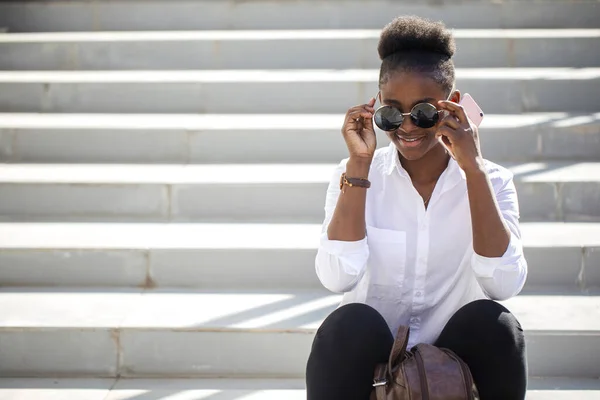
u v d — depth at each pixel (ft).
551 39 16.33
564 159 13.94
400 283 7.79
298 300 11.14
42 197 12.94
